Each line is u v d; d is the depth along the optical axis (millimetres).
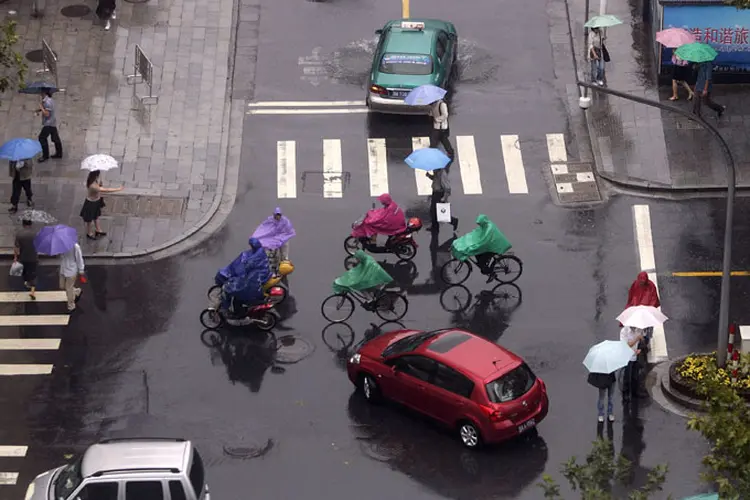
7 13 43312
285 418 29234
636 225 35906
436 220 35656
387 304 32281
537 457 27891
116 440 24656
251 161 38656
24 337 31812
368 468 27688
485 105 40750
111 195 36781
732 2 34562
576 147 38969
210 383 30406
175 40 42844
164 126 39531
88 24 43062
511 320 32469
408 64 39781
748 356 20172
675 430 28766
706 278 33781
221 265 34656
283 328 32219
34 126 39031
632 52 42344
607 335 31922
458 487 27094
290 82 41656
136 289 33656
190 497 23562
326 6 44875
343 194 37406
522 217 36375
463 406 27562
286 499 26859
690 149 38406
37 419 29188
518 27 43906
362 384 29766
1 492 27062
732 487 18875
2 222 35625
